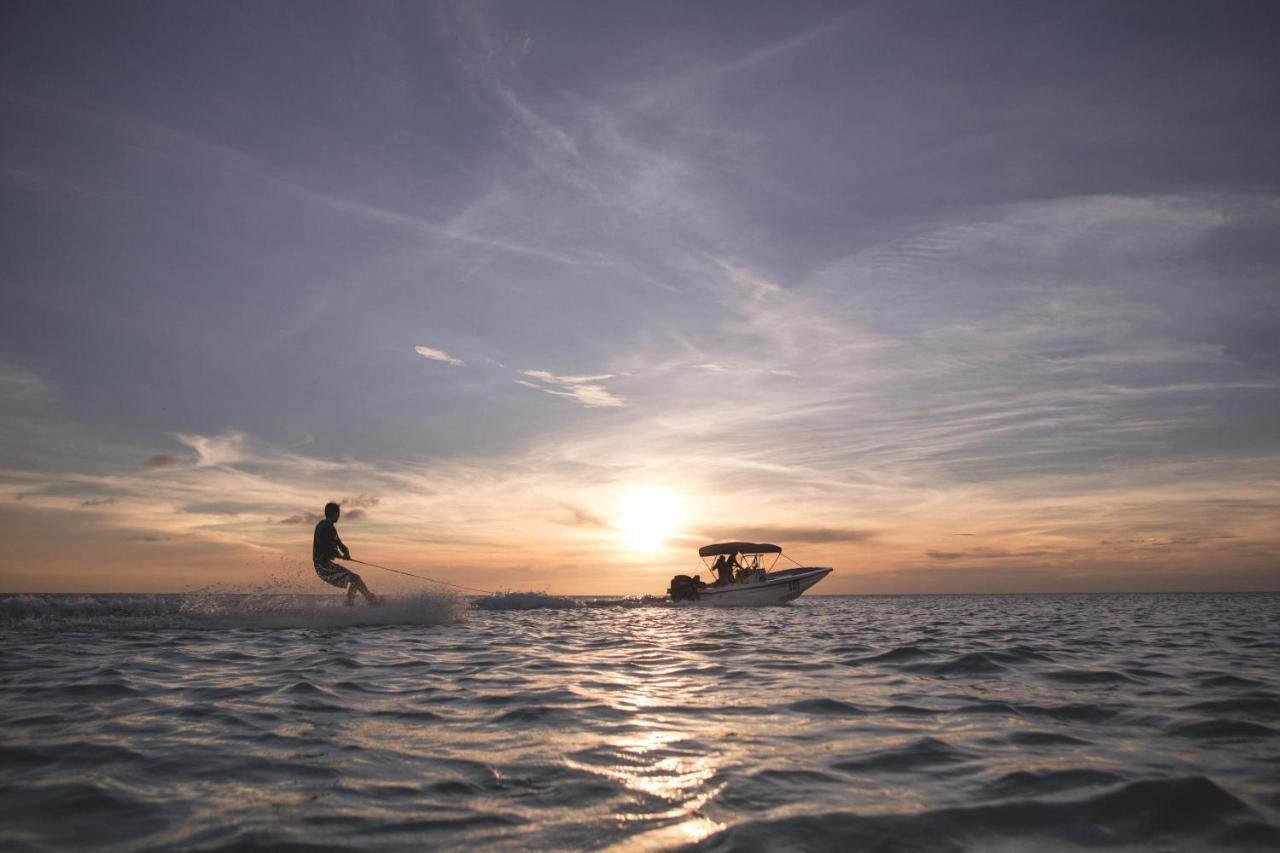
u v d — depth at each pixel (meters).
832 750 4.23
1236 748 4.28
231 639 10.13
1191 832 2.94
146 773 3.67
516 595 26.23
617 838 2.83
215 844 2.74
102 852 2.66
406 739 4.43
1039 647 10.16
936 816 3.11
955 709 5.52
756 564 28.56
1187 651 9.69
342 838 2.81
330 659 8.10
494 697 5.90
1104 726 4.91
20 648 8.81
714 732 4.68
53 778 3.56
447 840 2.80
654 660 8.70
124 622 12.29
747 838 2.84
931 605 36.06
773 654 9.41
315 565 14.05
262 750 4.13
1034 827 2.99
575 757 4.04
